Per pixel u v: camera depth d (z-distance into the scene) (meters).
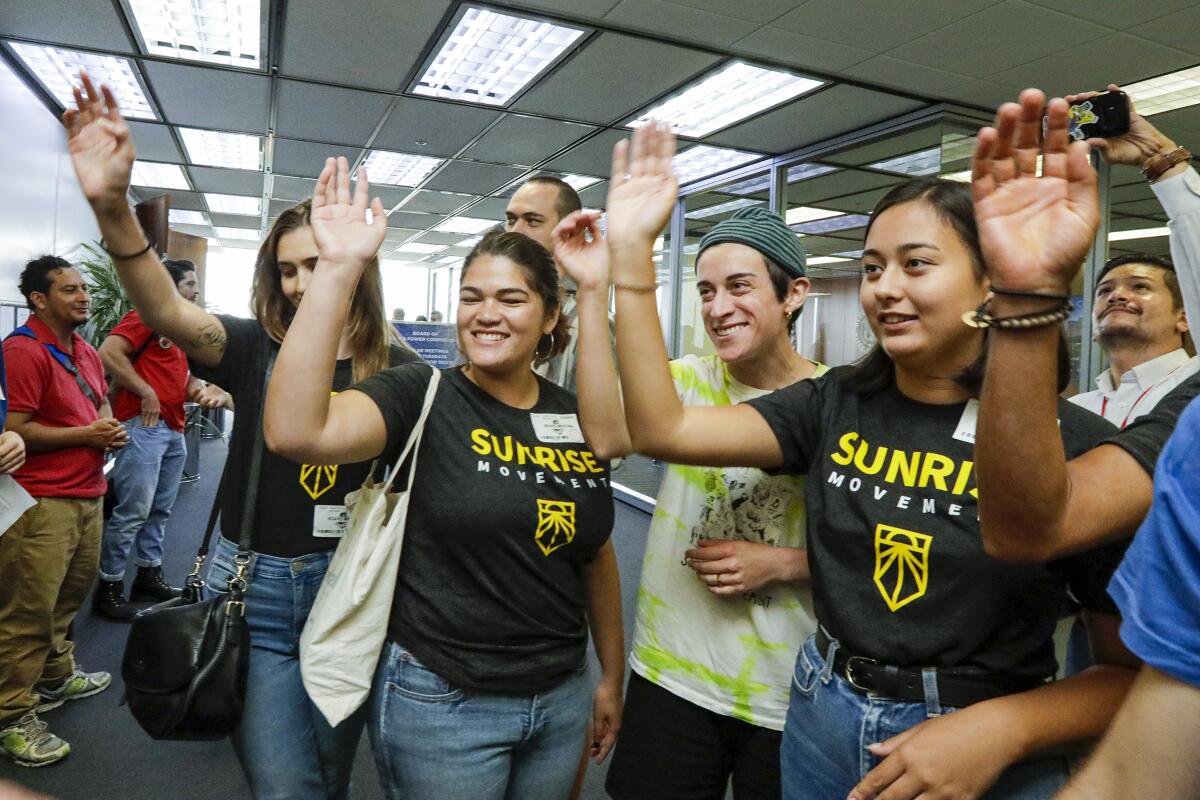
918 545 0.80
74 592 2.41
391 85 4.31
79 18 3.56
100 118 1.09
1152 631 0.45
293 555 1.29
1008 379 0.56
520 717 1.13
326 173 1.00
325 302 0.96
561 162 5.90
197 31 3.75
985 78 3.70
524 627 1.12
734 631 1.20
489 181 6.80
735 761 1.23
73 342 2.52
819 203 6.12
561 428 1.22
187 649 1.13
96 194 1.08
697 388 1.35
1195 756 0.44
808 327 7.21
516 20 3.47
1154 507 0.47
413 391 1.14
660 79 3.98
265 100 4.68
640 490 6.12
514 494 1.11
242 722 1.27
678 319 6.55
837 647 0.87
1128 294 1.93
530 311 1.17
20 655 2.10
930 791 0.71
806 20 3.18
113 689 2.59
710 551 1.15
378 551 1.07
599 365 1.12
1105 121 1.08
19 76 4.30
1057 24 3.07
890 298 0.85
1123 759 0.47
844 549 0.87
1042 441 0.57
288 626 1.28
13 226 4.23
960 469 0.81
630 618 3.38
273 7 3.38
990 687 0.78
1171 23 3.01
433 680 1.09
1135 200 5.54
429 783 1.10
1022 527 0.61
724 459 0.96
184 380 3.38
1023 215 0.55
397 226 9.94
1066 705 0.73
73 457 2.23
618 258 0.94
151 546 3.45
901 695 0.80
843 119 4.44
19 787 0.53
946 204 0.82
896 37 3.29
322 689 1.05
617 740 1.33
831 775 0.86
